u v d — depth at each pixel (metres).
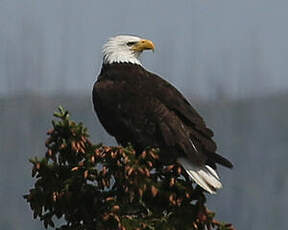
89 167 14.30
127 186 14.26
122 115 16.16
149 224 14.30
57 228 14.59
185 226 14.47
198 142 15.78
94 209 14.52
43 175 14.46
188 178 15.41
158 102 16.08
